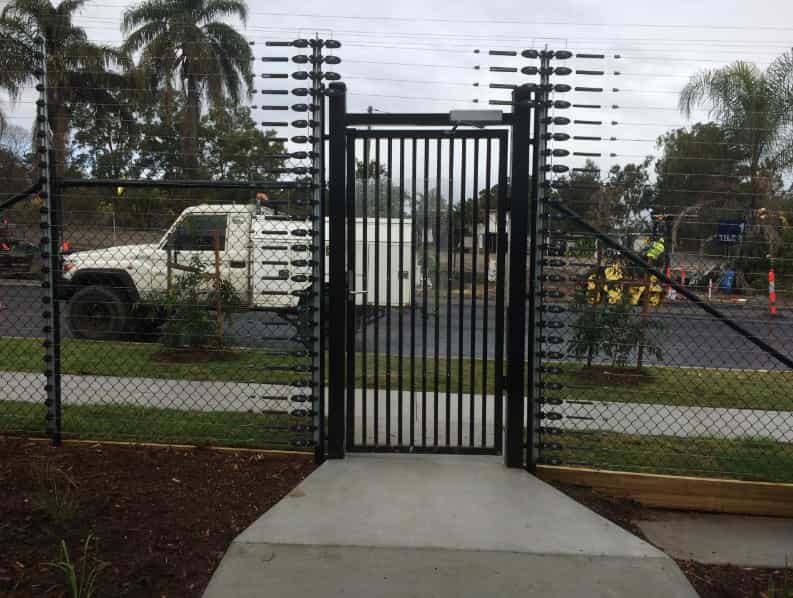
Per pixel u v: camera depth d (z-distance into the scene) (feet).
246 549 10.93
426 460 14.92
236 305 25.98
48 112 17.08
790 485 13.76
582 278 16.69
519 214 14.11
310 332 14.69
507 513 12.41
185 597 9.82
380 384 22.85
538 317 14.33
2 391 20.84
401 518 12.10
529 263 14.25
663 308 22.58
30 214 17.01
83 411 18.38
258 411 18.62
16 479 12.98
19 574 9.98
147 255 29.01
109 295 28.86
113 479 13.33
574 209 16.51
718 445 16.90
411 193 15.06
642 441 17.12
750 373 25.66
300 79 14.21
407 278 16.37
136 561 10.50
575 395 21.67
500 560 10.87
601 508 13.33
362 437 15.39
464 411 19.39
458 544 11.25
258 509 12.45
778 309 16.31
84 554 10.06
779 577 11.37
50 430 15.55
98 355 26.61
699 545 12.53
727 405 21.27
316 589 10.05
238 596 9.84
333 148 14.35
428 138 14.89
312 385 14.71
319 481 13.61
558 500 13.02
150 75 24.36
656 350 23.24
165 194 19.80
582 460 15.42
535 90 13.87
